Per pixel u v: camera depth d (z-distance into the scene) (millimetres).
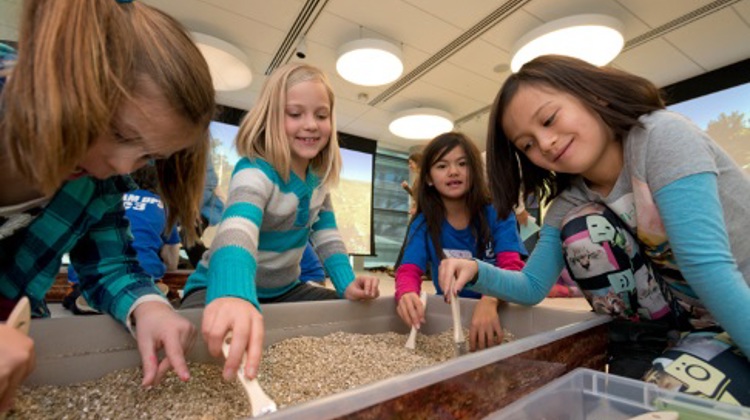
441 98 4129
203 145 660
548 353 626
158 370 531
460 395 461
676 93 3672
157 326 562
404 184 2746
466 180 1357
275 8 2744
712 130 3498
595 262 824
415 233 1406
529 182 927
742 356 627
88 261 683
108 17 392
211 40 2865
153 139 434
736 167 704
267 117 964
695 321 781
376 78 3289
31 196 556
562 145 705
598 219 810
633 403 502
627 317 854
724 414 421
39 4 356
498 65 3406
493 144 893
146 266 1298
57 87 345
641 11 2688
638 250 801
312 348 782
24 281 617
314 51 3244
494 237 1351
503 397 528
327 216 1224
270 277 1064
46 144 346
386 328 1027
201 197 711
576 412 546
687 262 605
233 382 598
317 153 1076
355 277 1086
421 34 2986
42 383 545
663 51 3189
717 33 2943
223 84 3402
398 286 1108
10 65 414
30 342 359
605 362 819
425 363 771
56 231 609
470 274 824
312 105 985
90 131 369
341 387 634
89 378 583
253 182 870
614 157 758
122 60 396
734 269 585
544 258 960
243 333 480
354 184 5582
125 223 729
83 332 585
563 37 2643
